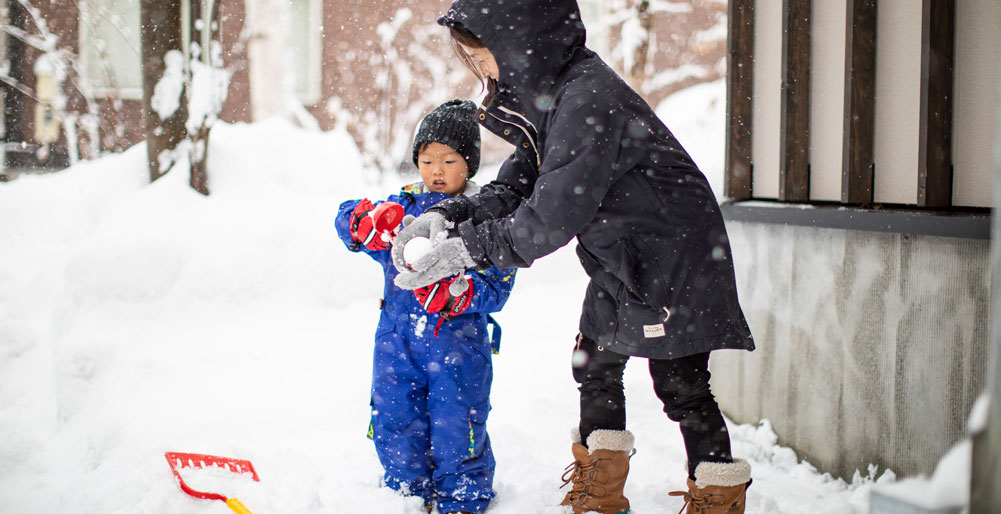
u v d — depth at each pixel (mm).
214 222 5465
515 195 2535
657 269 2242
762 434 3439
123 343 4422
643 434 3627
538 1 2215
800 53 3393
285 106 12062
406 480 2785
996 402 958
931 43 2596
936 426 2580
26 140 9664
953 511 1002
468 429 2707
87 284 4801
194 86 5809
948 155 2656
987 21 2543
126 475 3088
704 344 2250
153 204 5504
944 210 2627
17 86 8102
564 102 2182
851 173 3023
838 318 3008
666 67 12547
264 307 5148
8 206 5375
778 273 3402
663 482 3029
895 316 2732
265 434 3645
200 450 3297
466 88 11891
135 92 10891
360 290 5465
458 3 2275
